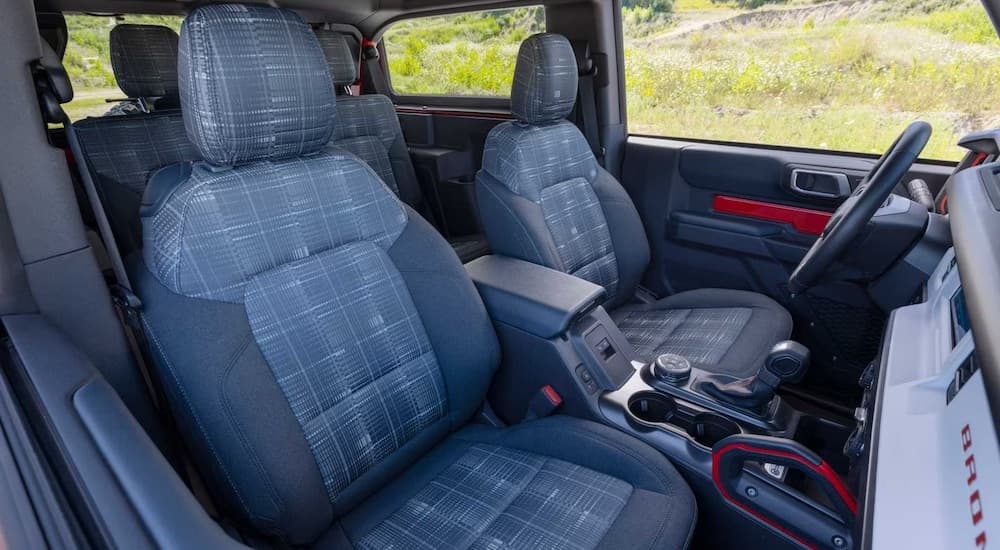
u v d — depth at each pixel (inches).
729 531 48.4
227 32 38.2
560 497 45.6
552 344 56.6
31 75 35.9
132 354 43.1
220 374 38.6
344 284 46.9
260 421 39.6
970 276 32.7
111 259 39.3
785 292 82.0
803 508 43.7
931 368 37.6
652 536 40.8
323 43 110.5
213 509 46.9
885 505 29.0
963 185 44.4
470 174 128.0
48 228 37.6
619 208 82.0
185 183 40.5
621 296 84.4
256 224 42.6
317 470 42.7
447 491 47.9
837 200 75.6
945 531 25.1
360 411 46.5
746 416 53.8
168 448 46.9
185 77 38.4
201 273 39.8
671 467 46.9
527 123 75.0
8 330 35.6
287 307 43.3
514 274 63.7
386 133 113.8
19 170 36.0
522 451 51.8
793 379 51.4
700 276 91.7
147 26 91.5
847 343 73.2
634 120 99.2
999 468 23.8
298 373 43.0
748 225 83.7
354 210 48.7
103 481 24.5
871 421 37.7
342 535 44.4
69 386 31.0
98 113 115.6
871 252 59.4
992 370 25.4
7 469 25.1
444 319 52.2
